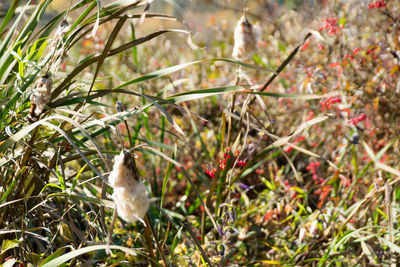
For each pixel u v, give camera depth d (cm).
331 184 363
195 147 430
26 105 240
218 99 481
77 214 268
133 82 227
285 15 510
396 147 374
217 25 563
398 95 384
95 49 532
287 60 258
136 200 161
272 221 317
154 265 233
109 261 239
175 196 391
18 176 212
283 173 406
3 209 225
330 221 302
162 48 569
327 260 289
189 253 285
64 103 226
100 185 288
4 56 229
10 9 235
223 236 278
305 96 231
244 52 255
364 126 384
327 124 419
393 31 382
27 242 237
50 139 224
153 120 448
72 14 334
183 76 499
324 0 441
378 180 311
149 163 412
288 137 254
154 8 328
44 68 235
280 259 300
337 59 393
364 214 306
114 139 366
